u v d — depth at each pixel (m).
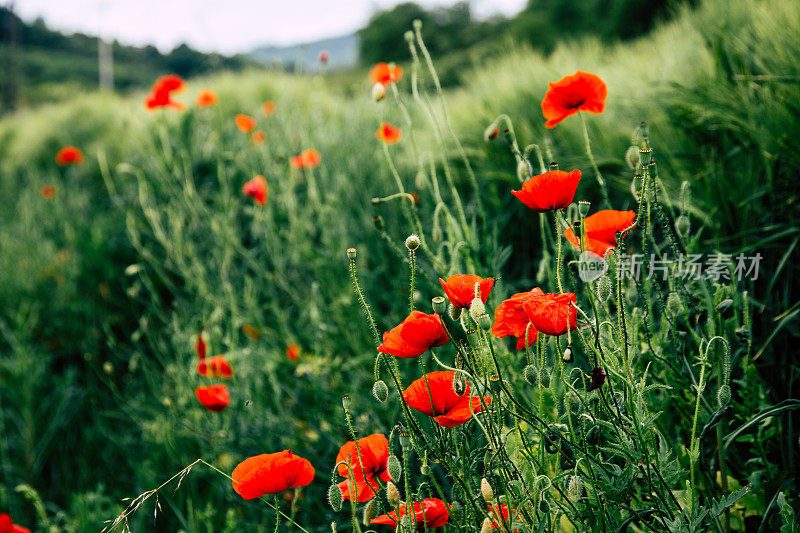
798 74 1.32
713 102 1.43
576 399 0.85
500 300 1.09
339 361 1.48
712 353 0.97
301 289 1.91
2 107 17.56
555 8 14.65
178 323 1.92
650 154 0.88
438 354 1.27
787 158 1.27
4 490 1.67
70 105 5.29
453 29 20.98
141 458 1.80
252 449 1.41
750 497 0.97
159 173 2.52
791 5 1.39
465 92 2.41
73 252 2.69
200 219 2.23
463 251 1.12
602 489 0.85
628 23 7.98
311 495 1.27
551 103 1.06
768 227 1.19
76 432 2.05
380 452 0.88
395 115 2.49
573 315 0.82
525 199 0.87
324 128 2.52
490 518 0.82
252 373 1.56
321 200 2.14
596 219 0.92
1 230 3.28
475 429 0.97
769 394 1.03
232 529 1.27
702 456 0.97
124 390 2.09
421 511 0.84
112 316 2.36
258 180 1.92
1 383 2.15
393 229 1.84
